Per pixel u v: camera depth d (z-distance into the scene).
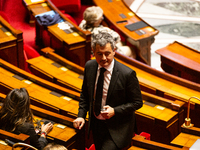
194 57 8.73
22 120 3.99
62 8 11.85
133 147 4.14
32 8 8.91
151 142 4.08
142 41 9.99
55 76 6.76
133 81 3.79
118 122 3.98
